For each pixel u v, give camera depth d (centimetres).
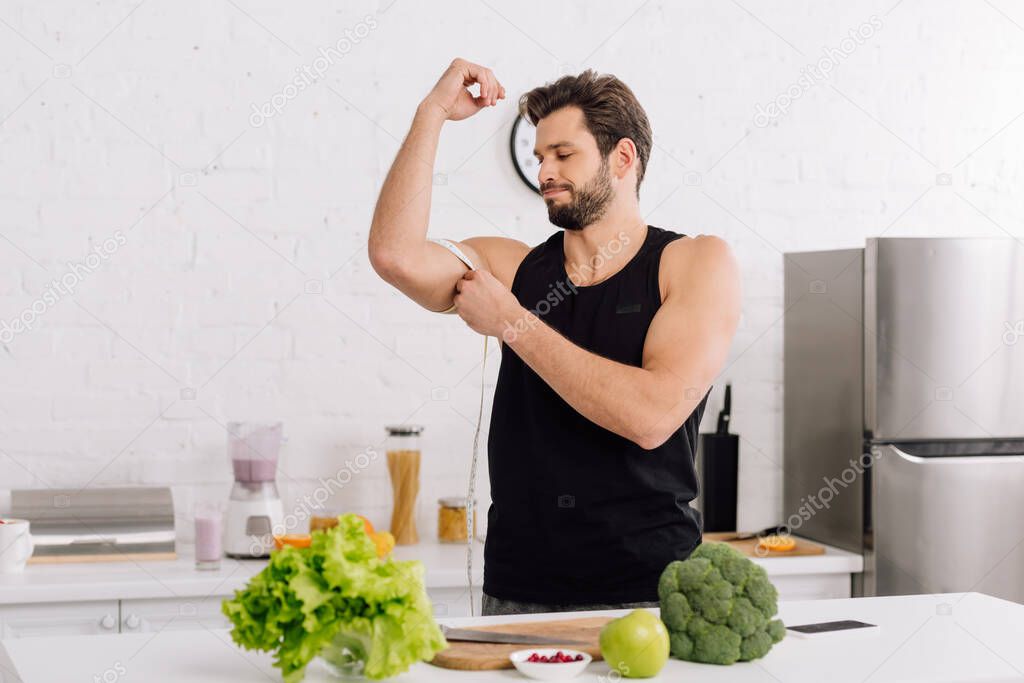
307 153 311
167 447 302
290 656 120
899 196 350
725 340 175
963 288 296
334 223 313
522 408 181
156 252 302
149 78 302
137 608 258
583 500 173
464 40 320
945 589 295
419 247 183
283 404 309
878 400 295
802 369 329
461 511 307
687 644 137
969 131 354
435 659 134
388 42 316
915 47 351
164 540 280
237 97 307
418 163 183
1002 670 134
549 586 175
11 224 293
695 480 178
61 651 141
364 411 314
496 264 198
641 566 172
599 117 179
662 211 333
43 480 294
